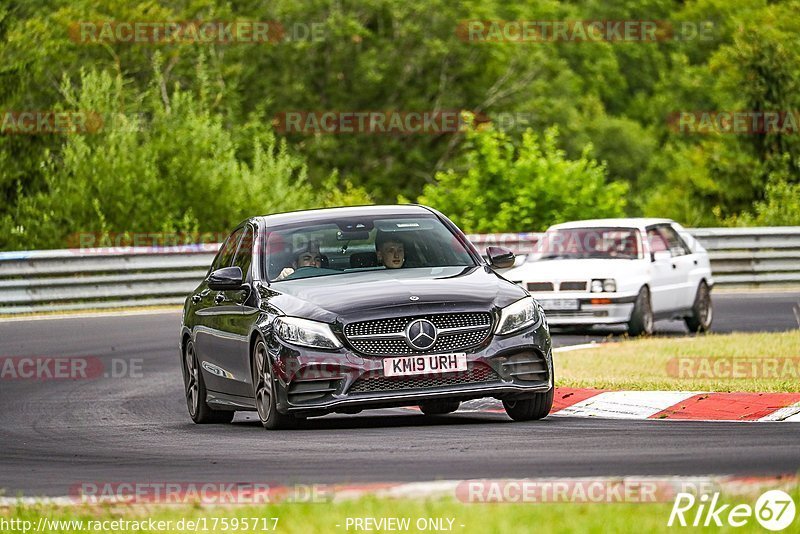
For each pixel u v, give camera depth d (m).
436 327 32.09
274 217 37.62
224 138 114.50
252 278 35.50
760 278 88.88
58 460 30.95
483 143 109.06
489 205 107.81
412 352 31.92
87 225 101.69
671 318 63.19
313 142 193.75
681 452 26.88
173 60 171.25
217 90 175.12
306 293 33.44
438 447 28.81
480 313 32.44
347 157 194.88
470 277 34.03
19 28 127.31
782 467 24.52
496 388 32.09
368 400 31.67
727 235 88.31
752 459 25.64
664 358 48.16
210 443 32.06
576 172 107.88
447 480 24.06
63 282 77.62
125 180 103.12
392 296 32.50
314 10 198.62
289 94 194.62
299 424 33.50
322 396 32.06
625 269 60.44
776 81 168.75
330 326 32.16
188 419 39.72
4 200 111.12
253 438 32.22
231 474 26.62
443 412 37.84
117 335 65.19
